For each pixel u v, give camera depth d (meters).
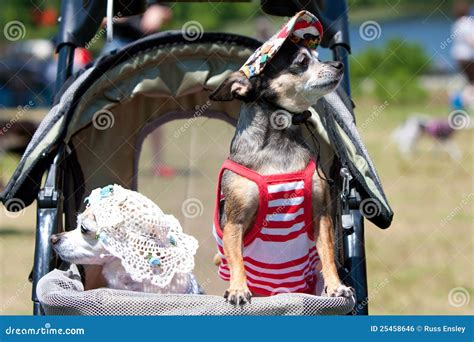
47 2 28.28
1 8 27.80
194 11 29.44
